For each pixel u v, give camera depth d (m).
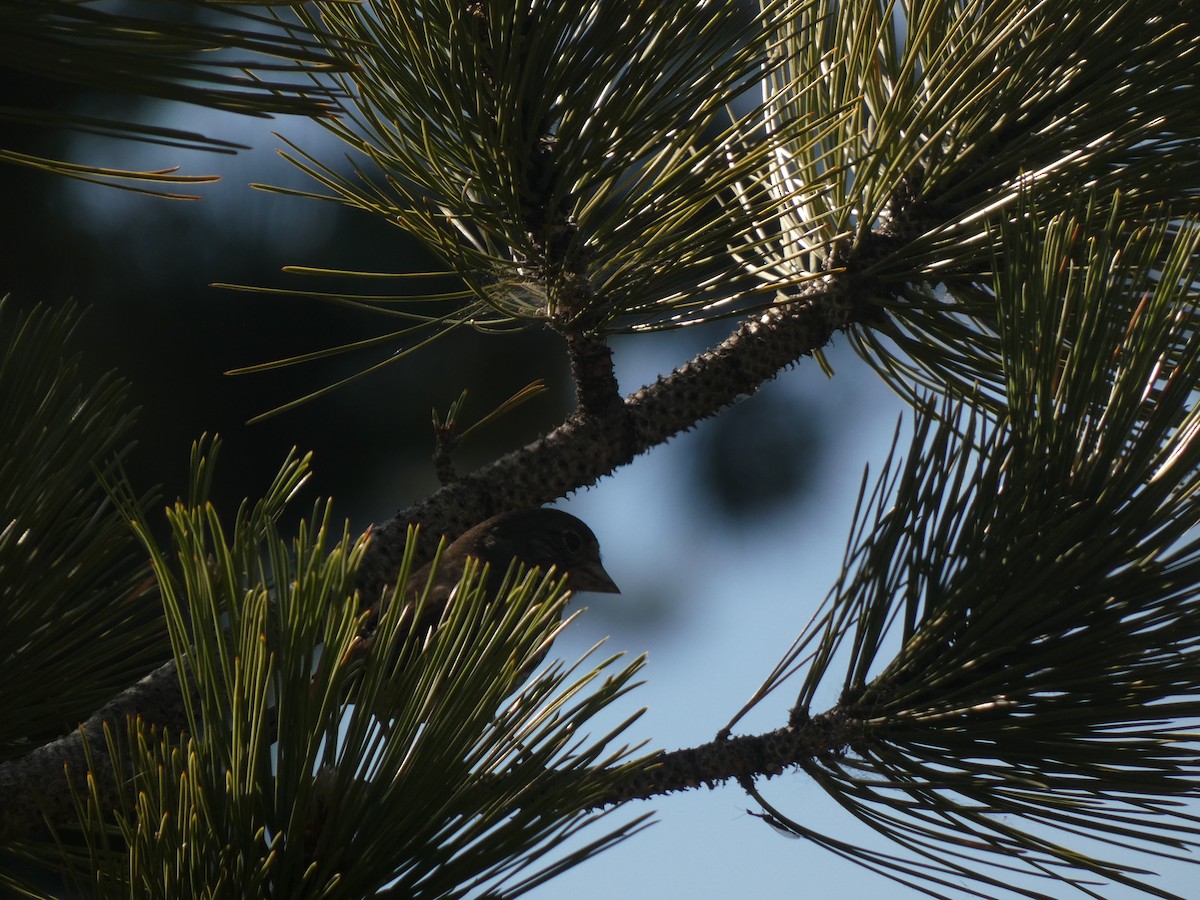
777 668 5.22
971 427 5.26
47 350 5.31
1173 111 5.46
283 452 14.46
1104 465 5.00
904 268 6.12
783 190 6.38
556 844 3.64
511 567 3.87
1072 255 5.61
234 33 2.81
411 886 3.62
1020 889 4.54
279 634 3.72
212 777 3.58
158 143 2.58
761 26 6.02
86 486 5.46
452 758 3.70
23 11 2.72
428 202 5.61
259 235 13.78
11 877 4.12
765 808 4.86
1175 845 4.57
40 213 13.43
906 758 4.96
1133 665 4.82
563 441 5.85
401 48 5.27
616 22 5.07
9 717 4.92
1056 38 5.66
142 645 5.38
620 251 5.71
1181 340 5.57
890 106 5.62
